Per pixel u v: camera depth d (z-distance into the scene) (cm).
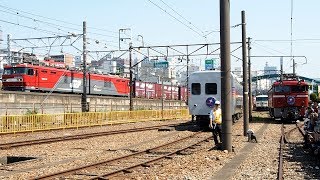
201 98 2848
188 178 1072
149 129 3023
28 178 1115
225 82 1664
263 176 1091
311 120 1659
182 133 2666
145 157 1536
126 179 1079
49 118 3023
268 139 2167
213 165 1309
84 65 4172
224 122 1672
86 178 1089
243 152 1638
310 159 1416
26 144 1961
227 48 1662
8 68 4091
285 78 3862
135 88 6053
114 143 2089
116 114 3862
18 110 3706
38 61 4372
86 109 4209
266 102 7206
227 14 1656
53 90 4384
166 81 8700
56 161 1452
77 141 2189
